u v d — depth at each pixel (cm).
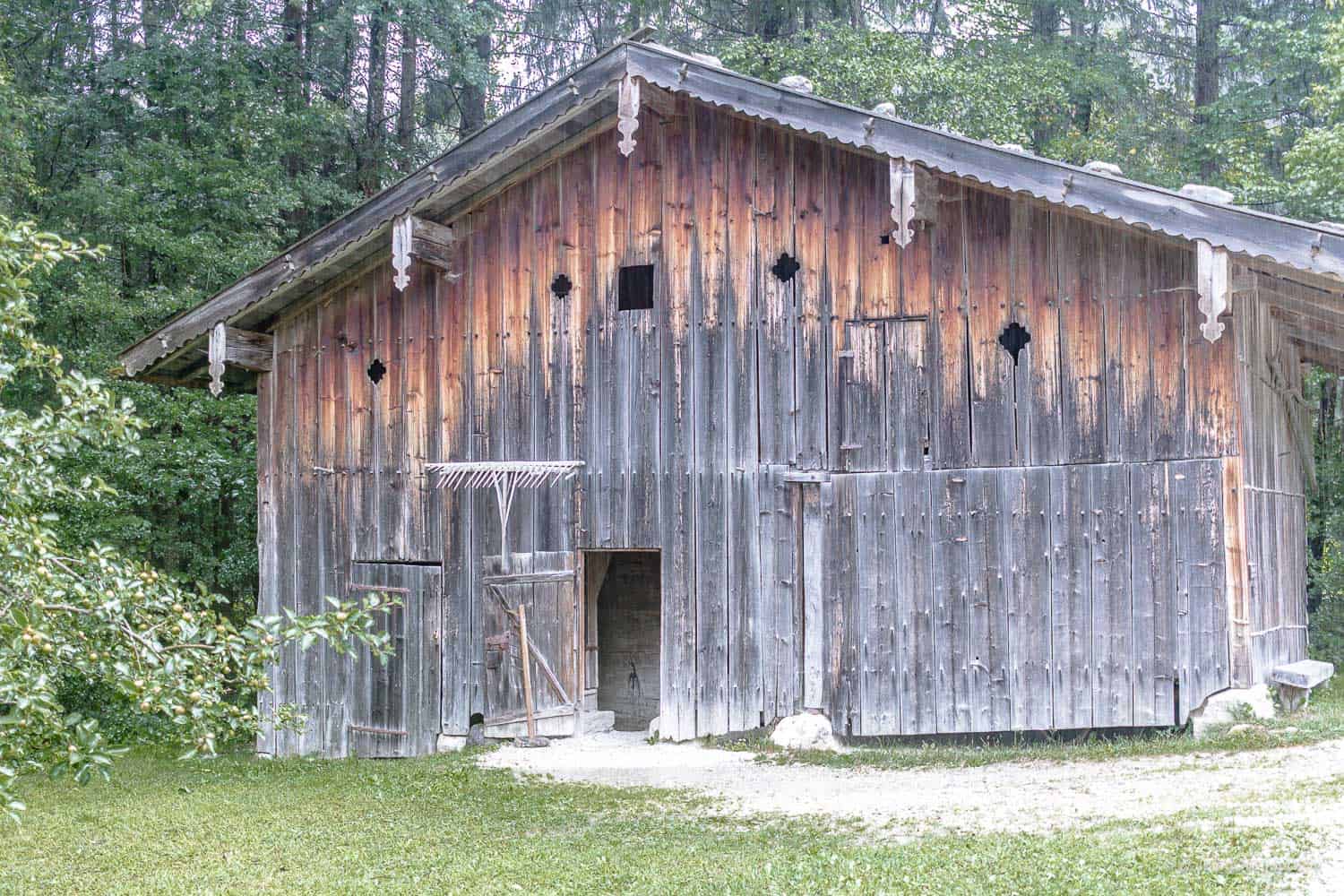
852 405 1296
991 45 2778
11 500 705
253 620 764
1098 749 1158
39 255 741
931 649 1255
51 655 709
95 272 2216
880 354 1289
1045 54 2802
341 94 2780
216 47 2444
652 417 1369
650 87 1315
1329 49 2164
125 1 2664
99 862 991
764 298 1334
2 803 673
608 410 1388
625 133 1282
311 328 1543
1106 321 1215
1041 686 1216
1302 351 1642
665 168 1381
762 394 1329
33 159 2439
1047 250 1238
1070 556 1216
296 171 2706
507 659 1368
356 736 1490
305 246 1444
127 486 2078
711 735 1324
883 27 3045
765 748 1277
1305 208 2169
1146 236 1199
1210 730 1145
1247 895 682
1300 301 1276
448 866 907
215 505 2275
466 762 1321
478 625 1428
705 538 1341
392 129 2969
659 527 1358
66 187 2438
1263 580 1270
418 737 1444
